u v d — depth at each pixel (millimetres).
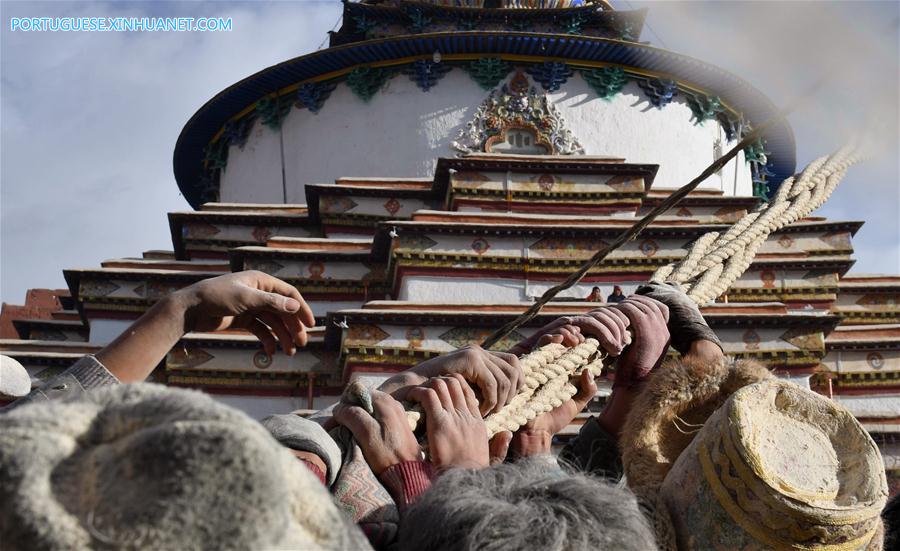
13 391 3469
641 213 25125
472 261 21188
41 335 26531
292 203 28406
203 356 20266
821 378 20203
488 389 3455
